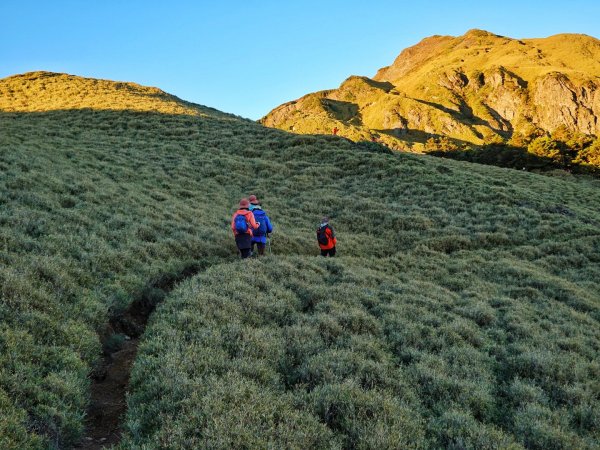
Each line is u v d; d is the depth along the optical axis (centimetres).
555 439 549
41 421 476
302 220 2092
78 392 543
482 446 504
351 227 2097
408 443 500
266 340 706
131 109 3988
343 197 2469
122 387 640
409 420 540
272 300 911
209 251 1365
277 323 825
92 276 925
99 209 1405
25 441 430
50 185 1483
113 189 1720
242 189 2516
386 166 2970
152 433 462
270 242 1592
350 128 16200
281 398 539
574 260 1789
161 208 1683
